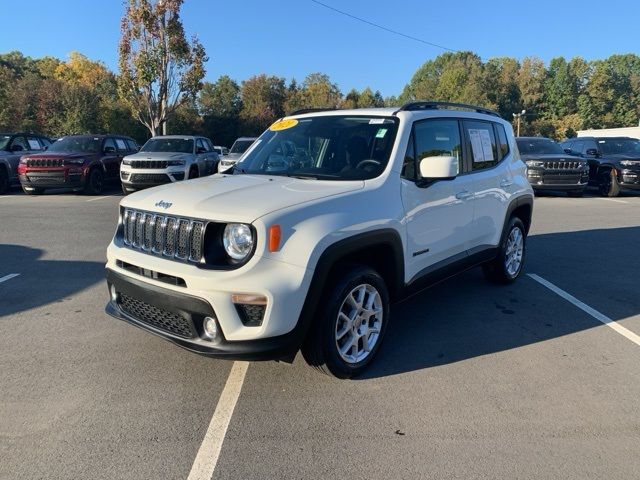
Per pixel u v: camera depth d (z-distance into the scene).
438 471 2.68
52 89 43.81
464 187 4.76
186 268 3.17
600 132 54.22
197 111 69.19
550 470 2.69
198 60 26.72
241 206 3.18
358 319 3.66
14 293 5.60
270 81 72.81
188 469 2.68
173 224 3.33
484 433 3.03
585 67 95.06
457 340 4.42
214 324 3.13
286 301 3.09
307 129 4.55
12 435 2.95
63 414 3.18
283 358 3.29
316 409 3.28
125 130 47.03
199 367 3.83
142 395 3.42
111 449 2.83
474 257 5.09
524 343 4.36
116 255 3.66
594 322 4.86
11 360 3.92
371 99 79.62
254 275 3.04
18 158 15.95
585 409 3.30
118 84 27.14
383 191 3.79
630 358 4.07
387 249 3.83
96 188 15.21
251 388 3.54
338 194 3.52
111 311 3.82
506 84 88.88
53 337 4.37
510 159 5.84
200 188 3.66
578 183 14.74
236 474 2.65
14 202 13.28
